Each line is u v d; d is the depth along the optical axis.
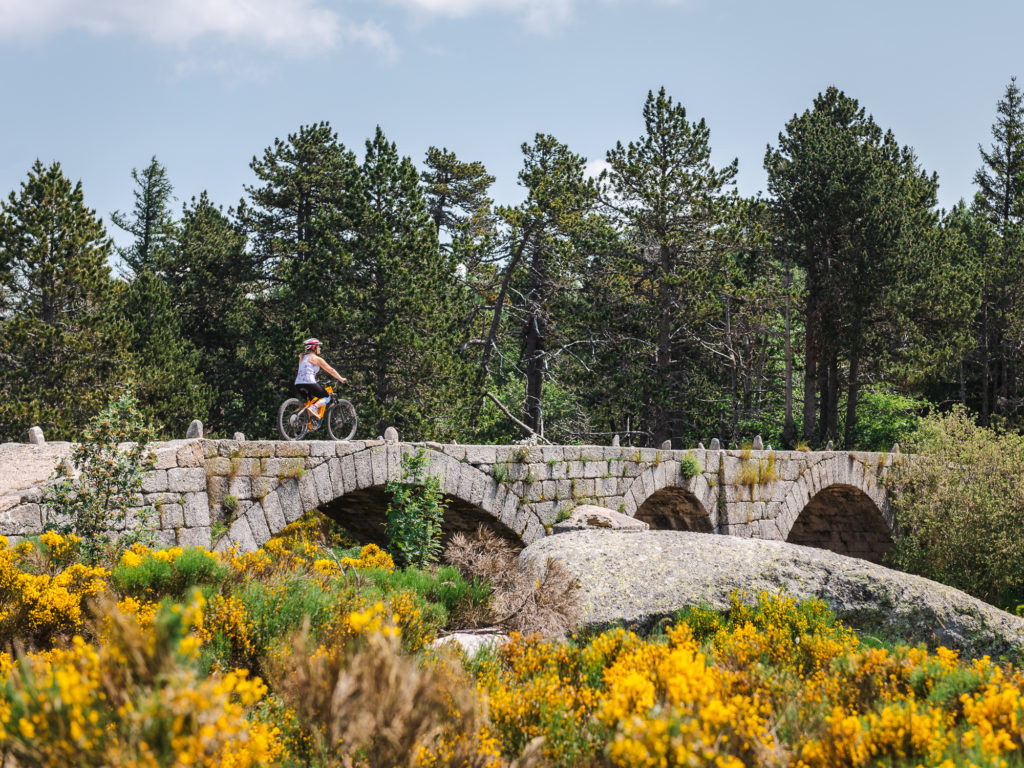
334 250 29.86
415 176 30.50
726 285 33.66
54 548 9.29
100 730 2.82
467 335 32.50
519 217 33.38
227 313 40.75
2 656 6.16
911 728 4.22
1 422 23.12
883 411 40.97
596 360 35.31
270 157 41.09
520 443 18.17
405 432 28.66
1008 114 44.94
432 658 6.35
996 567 23.89
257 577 9.16
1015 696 4.68
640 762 3.37
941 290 33.69
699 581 9.75
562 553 10.43
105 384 25.69
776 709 5.04
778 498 24.38
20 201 26.02
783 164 37.34
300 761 4.16
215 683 3.04
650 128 34.47
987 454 25.42
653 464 20.70
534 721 4.68
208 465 12.44
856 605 9.90
